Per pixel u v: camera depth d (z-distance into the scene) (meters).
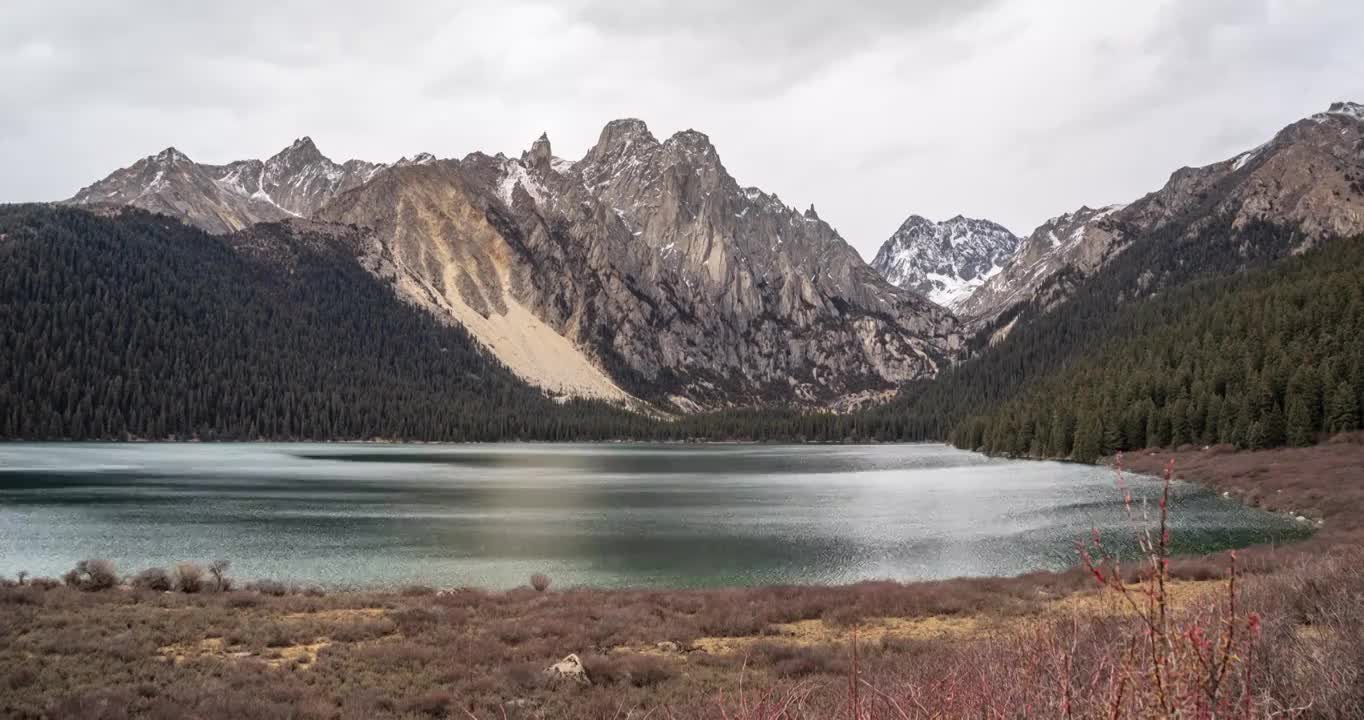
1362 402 103.56
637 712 17.81
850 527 71.38
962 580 41.78
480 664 24.16
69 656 23.64
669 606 35.03
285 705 18.69
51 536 62.38
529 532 68.31
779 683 19.73
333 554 56.81
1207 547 53.31
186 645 26.42
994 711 7.10
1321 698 8.22
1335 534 48.81
